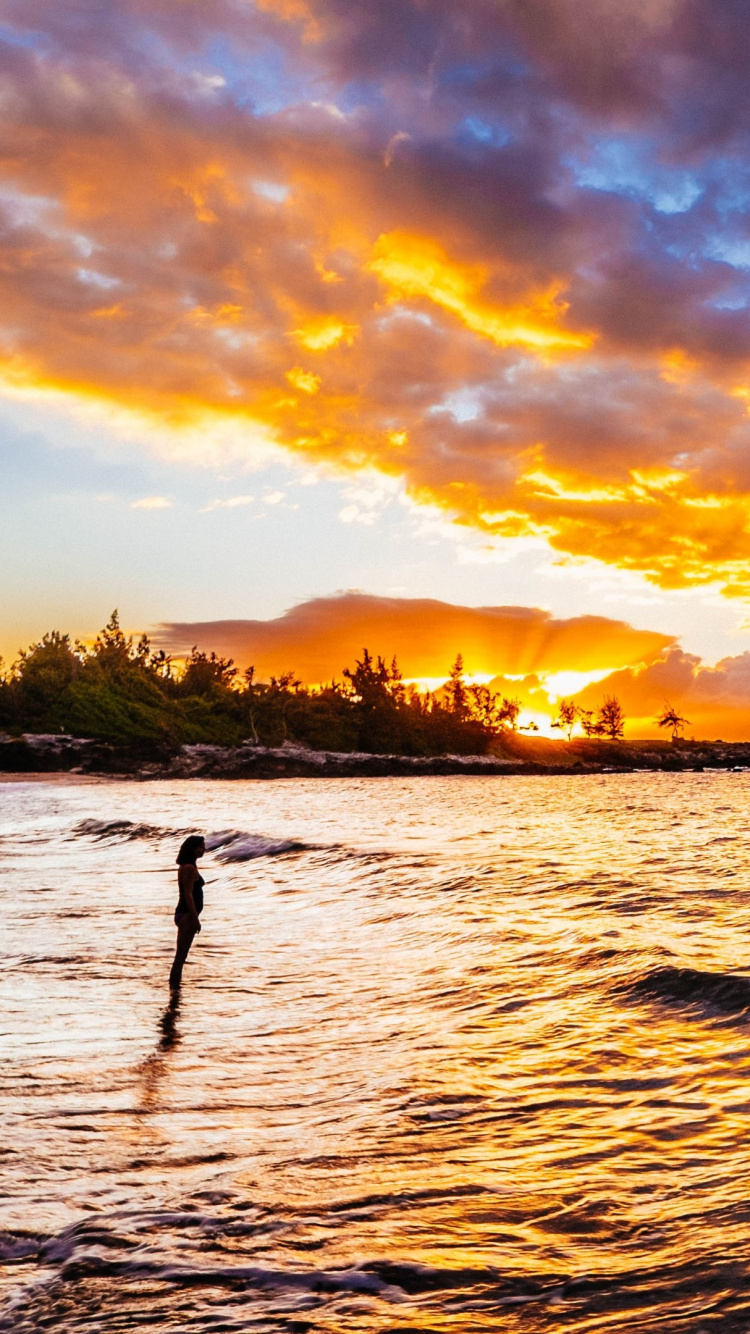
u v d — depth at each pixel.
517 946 10.39
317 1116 5.58
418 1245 3.76
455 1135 5.10
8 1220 4.18
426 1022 7.77
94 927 13.25
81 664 140.25
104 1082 6.38
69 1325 3.21
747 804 58.66
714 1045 6.40
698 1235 3.66
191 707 145.62
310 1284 3.43
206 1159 4.91
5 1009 8.56
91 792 75.44
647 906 12.59
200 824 34.16
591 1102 5.48
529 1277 3.44
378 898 15.02
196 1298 3.36
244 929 13.13
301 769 132.75
